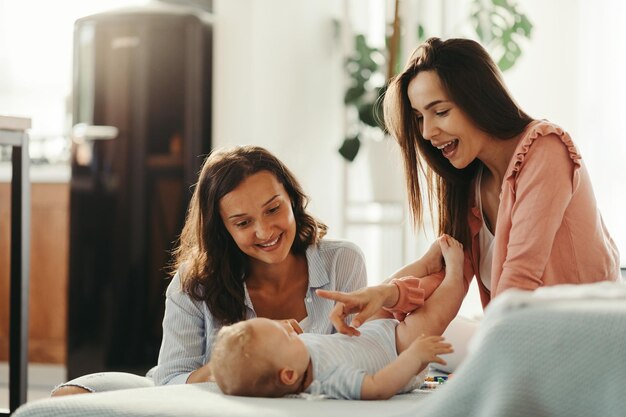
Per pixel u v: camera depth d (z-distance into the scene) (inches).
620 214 181.0
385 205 191.2
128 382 82.8
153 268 168.4
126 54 168.2
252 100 183.0
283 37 187.5
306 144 192.5
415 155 83.4
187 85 168.6
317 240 84.3
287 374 62.5
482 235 84.0
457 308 75.7
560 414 44.4
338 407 55.1
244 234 77.0
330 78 199.3
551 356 45.0
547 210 74.3
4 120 93.4
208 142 175.0
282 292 83.5
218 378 62.7
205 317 81.7
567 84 188.9
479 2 186.4
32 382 185.0
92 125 169.2
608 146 182.4
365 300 70.4
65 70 200.4
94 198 169.5
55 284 184.9
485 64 76.8
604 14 183.0
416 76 78.3
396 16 176.7
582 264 76.4
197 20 169.6
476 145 77.8
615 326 44.5
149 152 168.7
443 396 47.5
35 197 185.5
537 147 76.0
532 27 184.1
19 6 201.9
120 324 169.2
